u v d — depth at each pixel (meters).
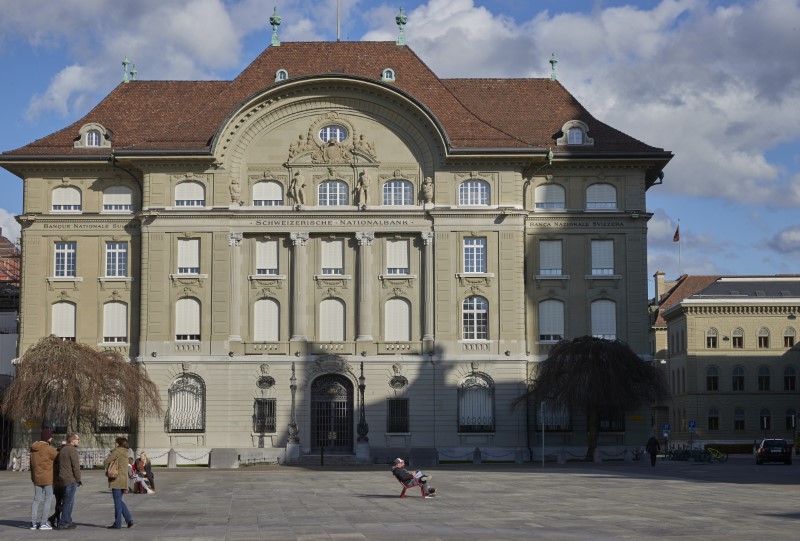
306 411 76.88
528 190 80.25
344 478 59.34
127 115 84.06
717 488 48.25
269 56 83.88
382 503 40.97
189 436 76.31
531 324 79.44
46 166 79.69
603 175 80.25
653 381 74.19
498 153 77.94
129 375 72.44
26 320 79.12
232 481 57.19
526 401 77.00
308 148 79.06
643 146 80.31
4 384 79.50
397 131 79.31
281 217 78.19
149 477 48.69
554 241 80.25
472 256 78.56
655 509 37.19
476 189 78.94
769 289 133.88
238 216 78.06
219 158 78.06
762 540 27.75
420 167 79.12
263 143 79.19
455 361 77.31
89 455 74.94
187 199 78.44
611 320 79.75
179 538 29.36
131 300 79.12
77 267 79.44
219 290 77.50
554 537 28.67
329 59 83.44
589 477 57.72
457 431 76.94
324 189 79.12
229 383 76.88
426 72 83.38
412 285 78.38
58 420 71.88
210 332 77.19
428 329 77.69
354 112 79.38
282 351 77.50
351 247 78.69
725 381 129.75
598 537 28.62
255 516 36.09
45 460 32.16
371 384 77.19
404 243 78.94
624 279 79.88
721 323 130.50
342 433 77.38
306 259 78.31
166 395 76.69
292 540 28.42
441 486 50.50
